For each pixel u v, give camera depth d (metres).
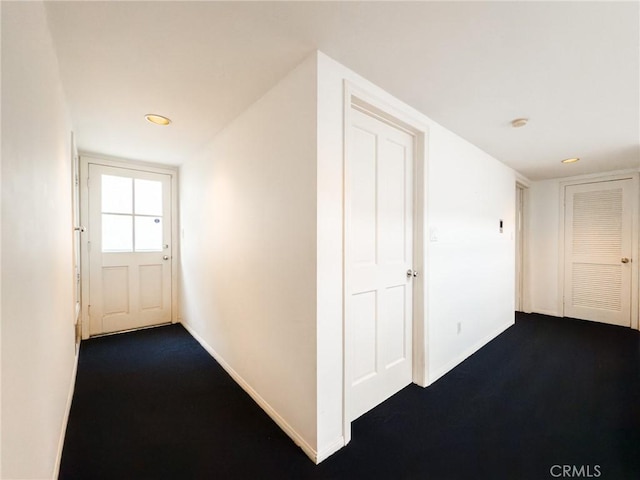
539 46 1.40
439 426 1.76
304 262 1.54
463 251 2.72
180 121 2.26
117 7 1.15
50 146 1.32
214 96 1.88
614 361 2.68
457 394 2.12
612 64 1.53
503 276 3.52
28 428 0.93
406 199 2.19
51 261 1.32
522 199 4.43
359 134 1.85
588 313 3.96
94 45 1.38
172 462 1.48
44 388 1.15
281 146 1.70
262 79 1.69
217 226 2.57
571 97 1.88
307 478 1.39
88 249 3.13
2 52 0.72
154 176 3.51
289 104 1.62
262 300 1.91
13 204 0.80
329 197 1.51
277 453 1.54
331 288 1.53
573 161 3.32
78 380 2.29
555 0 1.12
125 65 1.54
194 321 3.21
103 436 1.66
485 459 1.51
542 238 4.31
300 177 1.55
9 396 0.76
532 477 1.40
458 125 2.35
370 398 1.93
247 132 2.04
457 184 2.61
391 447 1.59
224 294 2.46
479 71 1.61
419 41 1.38
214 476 1.40
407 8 1.17
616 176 3.72
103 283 3.24
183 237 3.52
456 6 1.16
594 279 3.91
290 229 1.64
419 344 2.23
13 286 0.79
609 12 1.18
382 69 1.60
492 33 1.31
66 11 1.17
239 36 1.33
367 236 1.90
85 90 1.78
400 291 2.16
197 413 1.88
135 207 3.40
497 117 2.19
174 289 3.68
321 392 1.49
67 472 1.41
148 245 3.50
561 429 1.74
